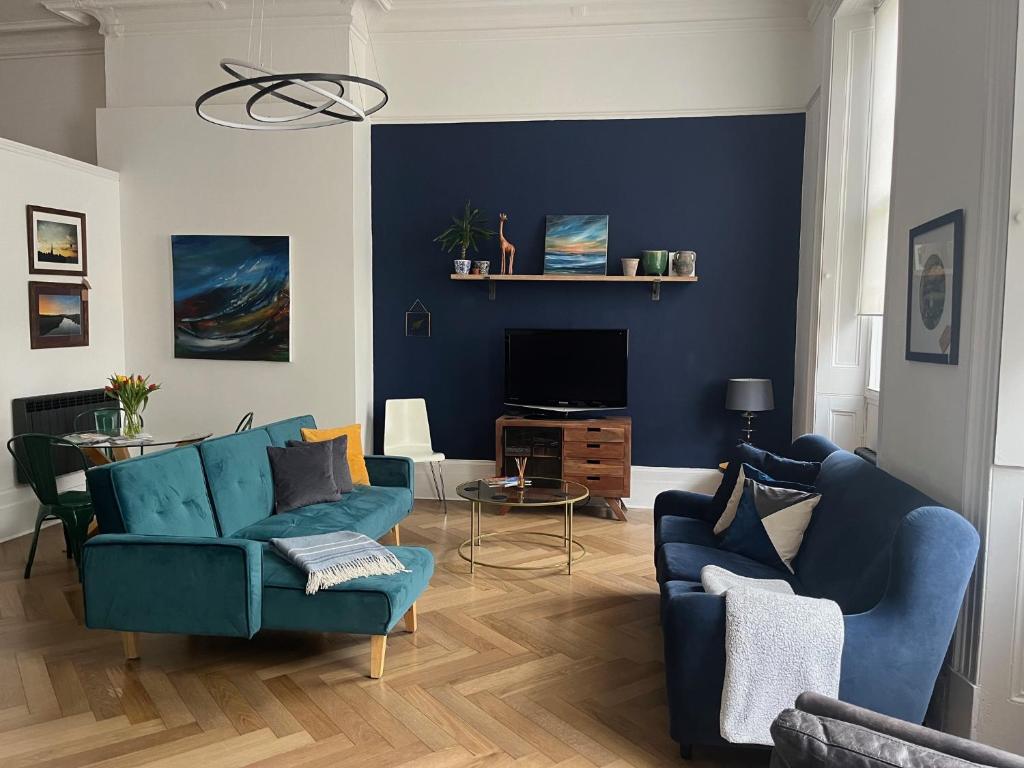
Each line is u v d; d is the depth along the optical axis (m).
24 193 5.39
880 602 2.52
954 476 2.79
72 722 2.88
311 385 6.20
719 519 3.93
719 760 2.67
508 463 6.14
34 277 5.50
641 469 6.31
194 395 6.34
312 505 4.52
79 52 6.59
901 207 3.41
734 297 6.11
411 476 5.19
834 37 4.90
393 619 3.21
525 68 6.14
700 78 5.99
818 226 5.14
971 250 2.67
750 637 2.46
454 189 6.30
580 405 6.12
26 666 3.35
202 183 6.20
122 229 6.32
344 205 6.05
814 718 1.33
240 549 3.14
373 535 4.35
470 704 3.04
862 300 4.92
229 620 3.15
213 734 2.81
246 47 6.07
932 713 2.86
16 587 4.31
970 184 2.70
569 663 3.40
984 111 2.60
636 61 6.04
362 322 6.28
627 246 6.19
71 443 4.48
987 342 2.57
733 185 6.02
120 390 4.93
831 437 5.12
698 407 6.22
